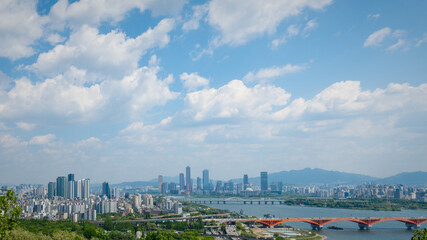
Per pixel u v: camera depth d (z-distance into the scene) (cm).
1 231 14438
